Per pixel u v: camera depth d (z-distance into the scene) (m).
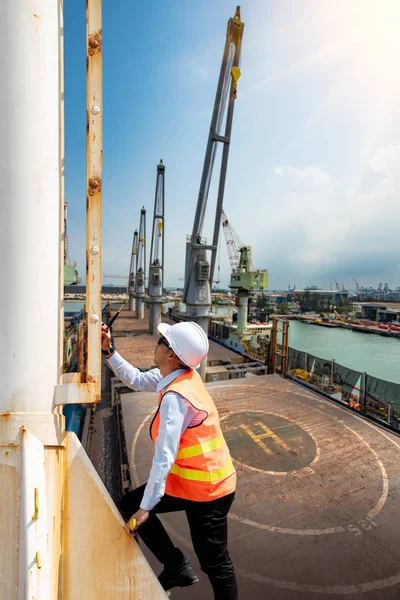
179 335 2.12
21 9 1.40
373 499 5.40
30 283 1.45
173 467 2.12
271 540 4.53
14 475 1.42
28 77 1.42
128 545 1.71
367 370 50.91
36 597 1.40
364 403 10.52
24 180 1.43
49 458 1.52
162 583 2.26
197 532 2.09
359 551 4.38
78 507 1.67
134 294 42.75
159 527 2.26
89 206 1.59
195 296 14.07
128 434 7.65
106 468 8.79
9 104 1.40
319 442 7.24
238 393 10.28
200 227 14.09
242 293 41.25
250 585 3.85
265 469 6.21
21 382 1.45
